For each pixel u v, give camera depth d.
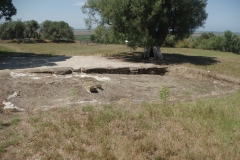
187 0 13.29
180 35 15.71
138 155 3.54
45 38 42.72
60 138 3.96
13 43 34.12
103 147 3.71
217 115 5.41
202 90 8.82
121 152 3.62
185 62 14.22
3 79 7.45
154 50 15.28
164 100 6.32
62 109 5.35
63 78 7.98
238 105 6.35
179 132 4.45
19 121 4.66
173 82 9.72
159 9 12.80
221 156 3.62
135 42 13.76
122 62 13.51
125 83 8.57
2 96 6.06
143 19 13.16
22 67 10.59
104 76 9.38
